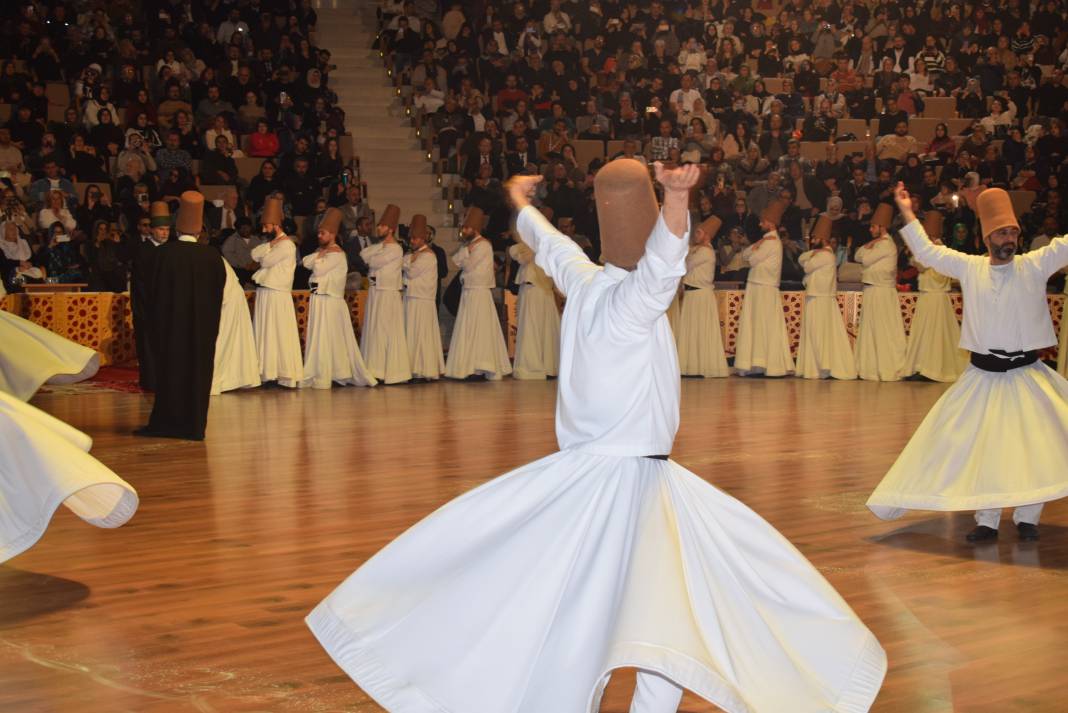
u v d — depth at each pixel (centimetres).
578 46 1844
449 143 1631
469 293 1266
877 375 1286
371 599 260
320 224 1177
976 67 1812
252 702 316
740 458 725
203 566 458
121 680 333
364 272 1380
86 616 394
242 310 1120
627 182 266
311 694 322
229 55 1630
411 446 764
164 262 796
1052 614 406
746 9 1894
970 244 1479
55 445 405
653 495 261
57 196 1291
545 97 1719
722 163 1591
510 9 1828
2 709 311
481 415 938
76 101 1469
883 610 410
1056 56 1866
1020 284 514
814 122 1694
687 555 254
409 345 1247
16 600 413
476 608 252
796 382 1266
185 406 798
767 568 268
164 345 798
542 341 1282
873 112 1733
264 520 539
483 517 262
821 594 267
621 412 262
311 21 1750
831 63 1819
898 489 524
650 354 263
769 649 252
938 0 1884
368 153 1648
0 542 400
